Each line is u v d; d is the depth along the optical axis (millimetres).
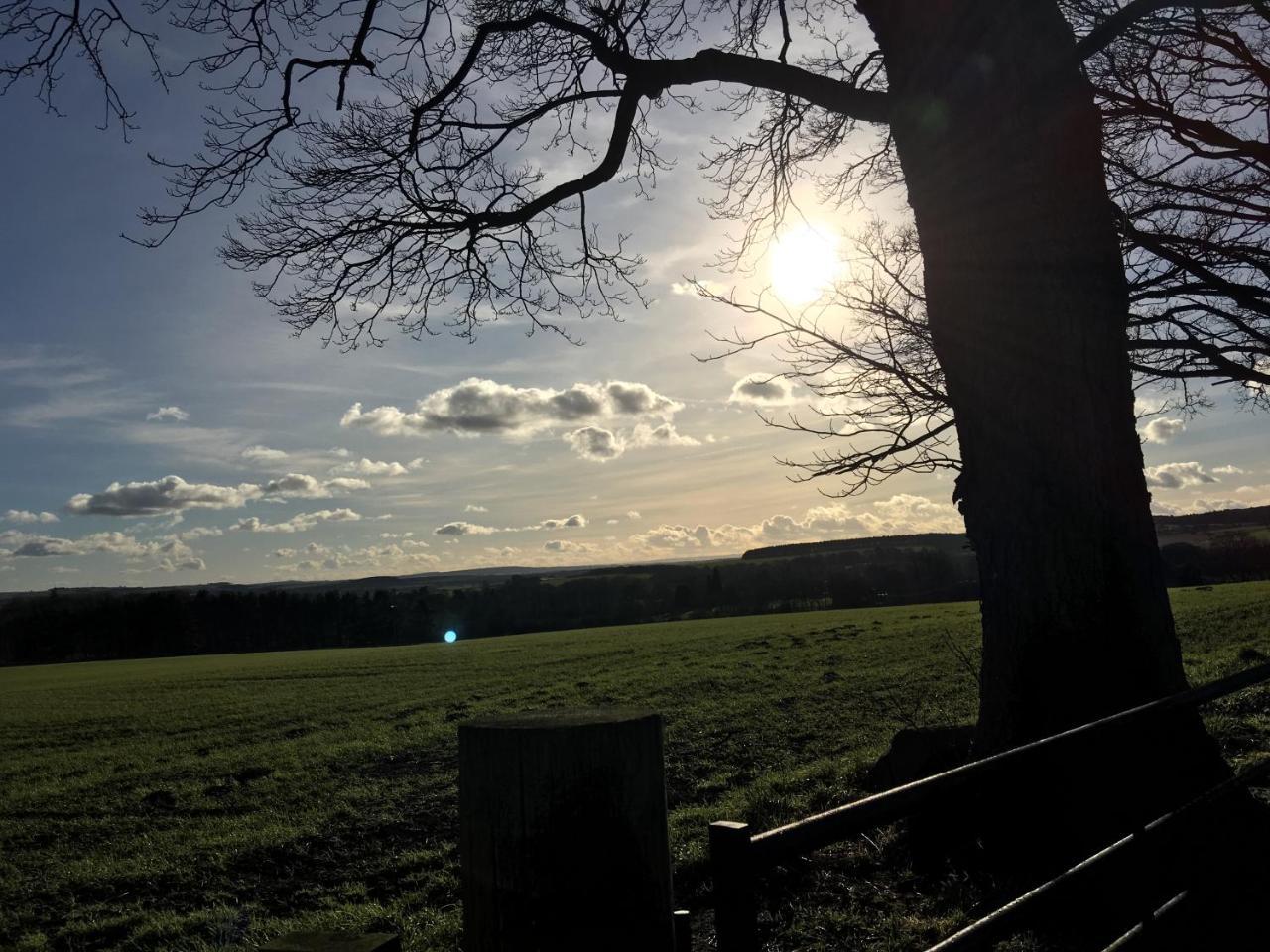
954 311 6059
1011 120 5828
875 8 6598
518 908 1736
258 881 9570
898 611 48000
